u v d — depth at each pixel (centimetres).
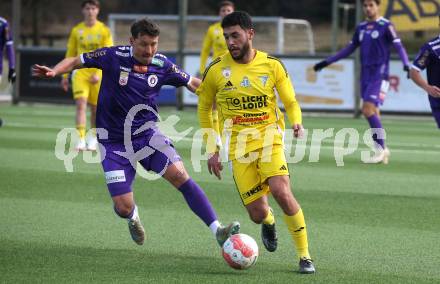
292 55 4891
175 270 1463
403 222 1927
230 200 2186
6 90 6712
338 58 3069
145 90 1564
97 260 1529
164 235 1756
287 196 1453
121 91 1552
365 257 1584
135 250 1617
